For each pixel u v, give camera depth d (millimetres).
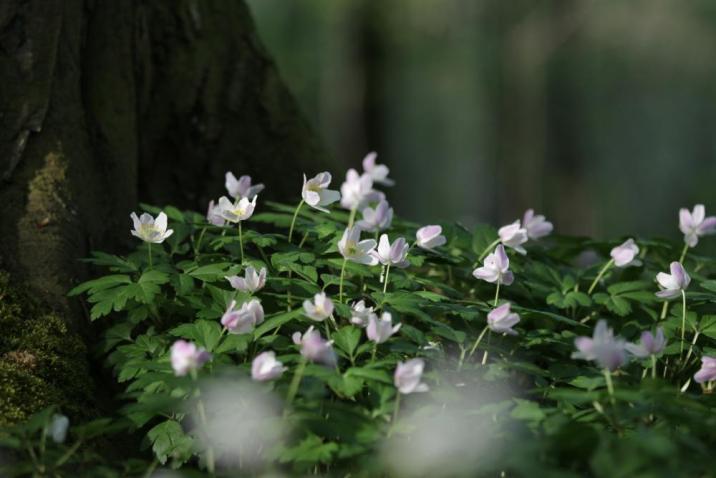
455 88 40656
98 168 7605
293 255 6562
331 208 8570
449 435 4957
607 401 5301
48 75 7254
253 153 8961
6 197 6871
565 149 34344
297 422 5016
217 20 8992
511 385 6719
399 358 5820
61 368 6254
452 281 7746
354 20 31438
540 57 34031
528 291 7402
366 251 6082
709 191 35312
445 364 6070
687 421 4883
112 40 8023
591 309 7551
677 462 4578
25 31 7234
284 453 5039
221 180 8781
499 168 35406
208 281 6418
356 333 5680
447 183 51438
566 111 34219
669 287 6375
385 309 6281
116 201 7641
